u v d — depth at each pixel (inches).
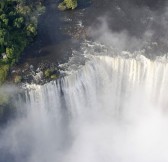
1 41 3676.2
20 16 3956.7
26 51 3863.2
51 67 3737.7
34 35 3929.6
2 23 3833.7
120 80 3848.4
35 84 3624.5
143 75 3777.1
